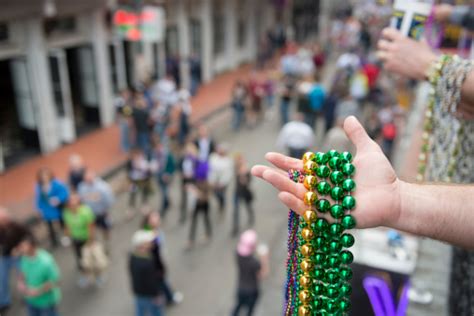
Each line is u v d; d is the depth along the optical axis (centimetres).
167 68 1691
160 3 1521
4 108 1152
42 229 866
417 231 102
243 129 1450
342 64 1576
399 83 1312
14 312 653
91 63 1311
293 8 2962
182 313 666
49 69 1143
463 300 192
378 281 303
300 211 110
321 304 113
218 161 904
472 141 179
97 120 1379
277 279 729
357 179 108
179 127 1262
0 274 598
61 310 665
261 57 2264
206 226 833
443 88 183
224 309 675
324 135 1232
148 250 541
